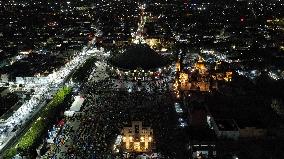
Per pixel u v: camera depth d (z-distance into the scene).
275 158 197.75
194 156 198.25
